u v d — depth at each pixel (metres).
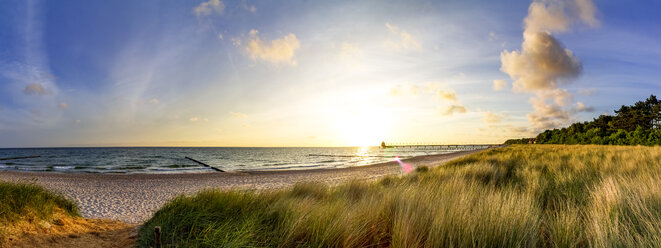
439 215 3.54
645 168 8.52
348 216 3.70
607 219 3.32
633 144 38.22
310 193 6.87
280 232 3.52
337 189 7.11
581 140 53.94
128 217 7.84
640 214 3.50
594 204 4.16
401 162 35.00
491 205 3.93
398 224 3.37
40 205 4.33
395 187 6.98
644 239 2.89
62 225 4.18
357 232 3.38
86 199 11.02
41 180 17.14
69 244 3.47
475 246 3.01
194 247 3.07
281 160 57.44
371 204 4.42
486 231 3.12
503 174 8.85
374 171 23.16
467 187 6.16
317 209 4.10
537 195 5.33
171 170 31.83
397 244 3.12
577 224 3.46
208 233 3.37
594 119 70.31
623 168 8.73
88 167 36.47
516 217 3.42
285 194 6.11
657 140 34.22
